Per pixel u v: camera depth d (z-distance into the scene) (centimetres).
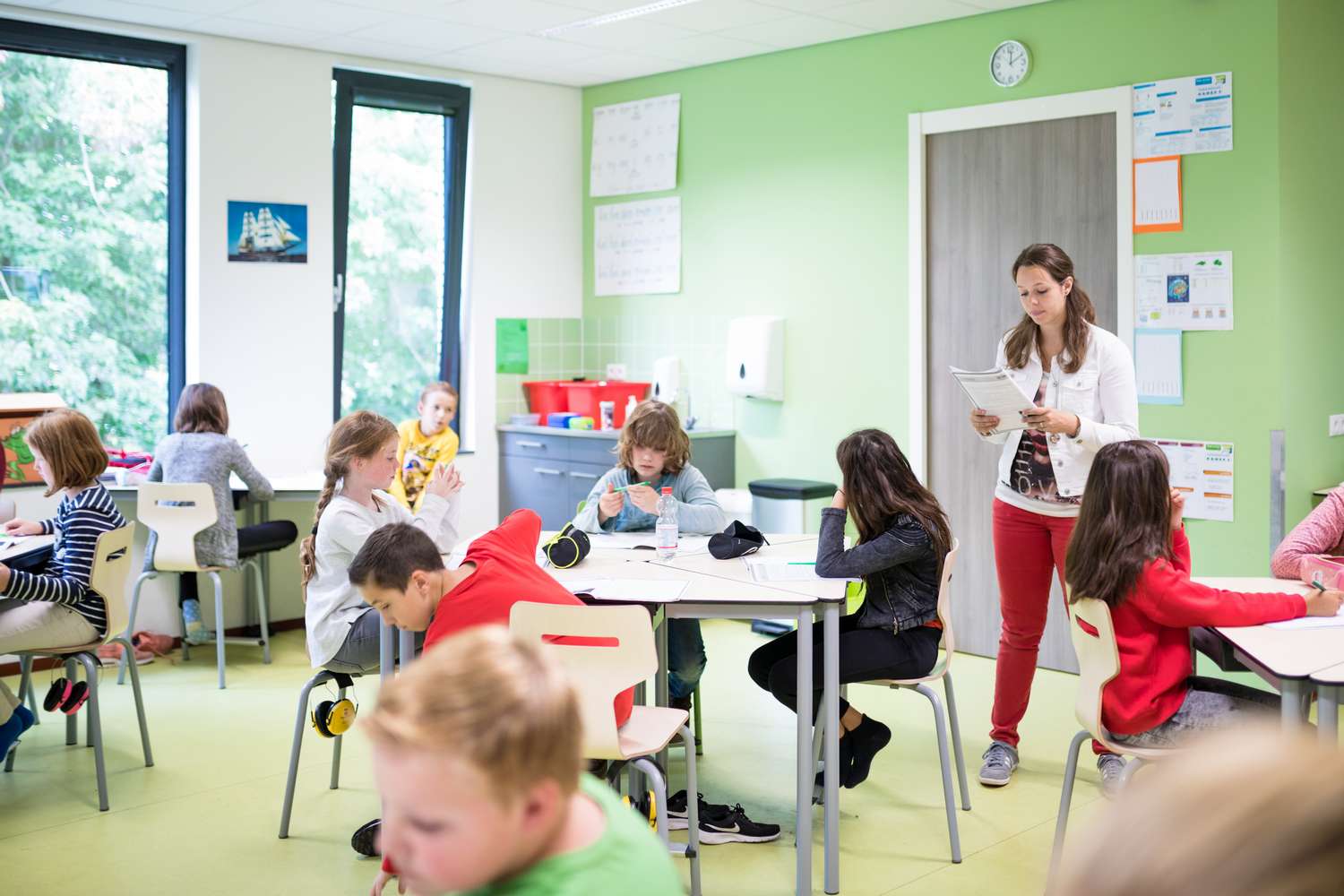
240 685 503
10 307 539
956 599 547
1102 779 379
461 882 102
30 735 438
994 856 329
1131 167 475
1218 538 462
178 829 352
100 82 549
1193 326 462
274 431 598
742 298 620
